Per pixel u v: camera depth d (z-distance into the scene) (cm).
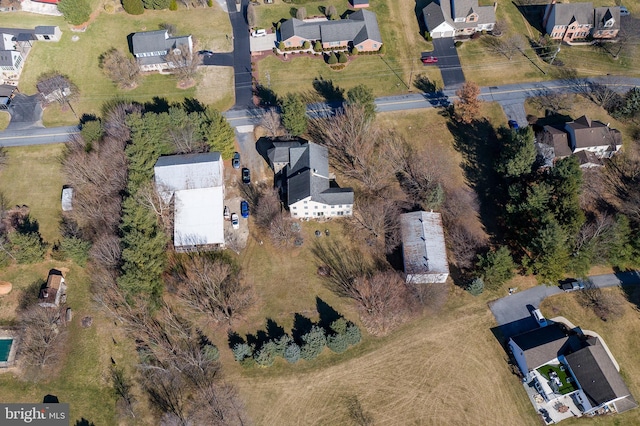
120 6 13738
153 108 11812
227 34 13212
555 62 12556
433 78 12294
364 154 10625
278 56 12719
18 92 12144
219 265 9300
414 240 9481
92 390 8425
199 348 8712
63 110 11800
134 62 12212
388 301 9006
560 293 9269
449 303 9181
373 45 12606
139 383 8450
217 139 10350
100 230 9812
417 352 8662
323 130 11406
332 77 12338
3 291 9281
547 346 8306
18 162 10950
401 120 11556
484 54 12744
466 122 11475
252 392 8338
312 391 8312
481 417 8038
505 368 8494
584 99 11812
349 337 8550
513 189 9644
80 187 10200
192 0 13888
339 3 13862
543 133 10869
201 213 9812
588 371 8056
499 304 9169
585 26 12656
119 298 8912
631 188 10419
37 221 10119
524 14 13638
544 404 8138
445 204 10300
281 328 8931
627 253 9144
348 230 10006
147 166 9869
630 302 9156
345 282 9400
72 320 9056
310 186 9631
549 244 8694
